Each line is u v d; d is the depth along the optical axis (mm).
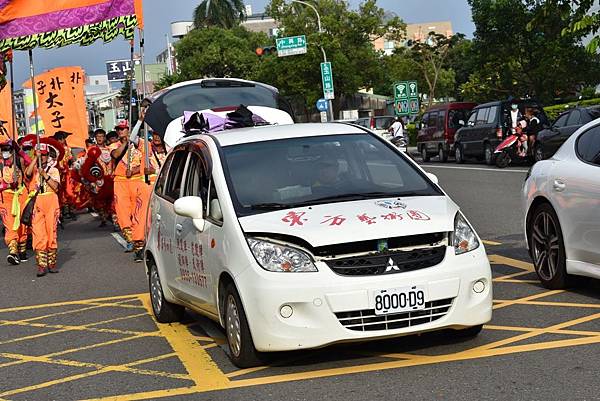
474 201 17531
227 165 7148
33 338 8625
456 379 5867
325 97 45281
